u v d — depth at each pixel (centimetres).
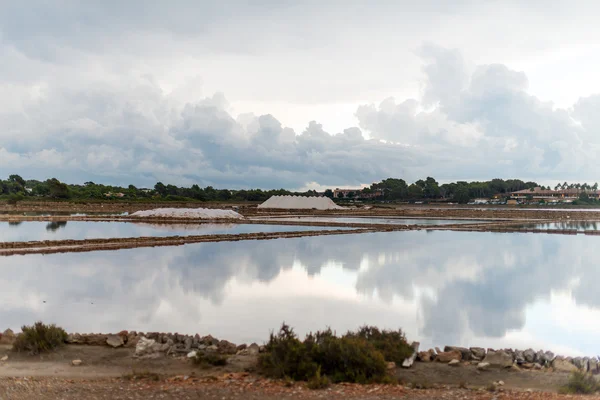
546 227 5003
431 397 655
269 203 8769
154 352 880
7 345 933
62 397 637
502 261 2386
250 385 702
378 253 2630
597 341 1090
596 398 664
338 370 761
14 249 2519
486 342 1061
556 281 1852
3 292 1500
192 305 1351
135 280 1725
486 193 17388
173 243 2934
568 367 846
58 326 1120
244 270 1986
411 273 1989
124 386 692
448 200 15975
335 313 1287
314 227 4534
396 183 18375
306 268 2075
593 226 5269
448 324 1199
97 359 848
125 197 11412
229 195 13950
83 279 1736
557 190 15825
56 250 2500
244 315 1245
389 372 774
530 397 658
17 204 7731
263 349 885
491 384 731
